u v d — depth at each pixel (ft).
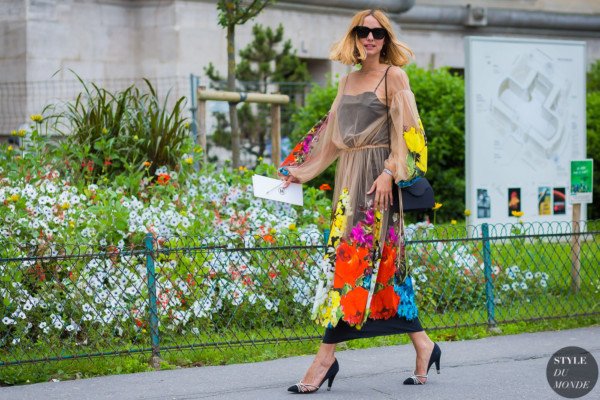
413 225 41.06
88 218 36.91
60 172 43.78
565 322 38.29
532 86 54.34
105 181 43.37
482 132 52.90
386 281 26.81
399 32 118.42
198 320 34.81
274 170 46.52
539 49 54.49
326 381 28.66
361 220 26.58
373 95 26.55
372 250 26.48
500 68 53.16
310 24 102.78
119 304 33.32
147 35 91.91
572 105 55.98
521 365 30.76
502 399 26.23
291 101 86.79
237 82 83.97
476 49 52.47
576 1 135.54
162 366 30.89
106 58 90.48
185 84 90.74
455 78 74.84
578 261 42.24
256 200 43.37
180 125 48.73
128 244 36.29
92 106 46.68
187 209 40.91
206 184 44.29
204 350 32.55
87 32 89.25
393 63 27.50
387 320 27.09
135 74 92.43
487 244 37.01
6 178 40.73
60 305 33.30
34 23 85.92
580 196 42.65
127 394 27.22
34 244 34.19
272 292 36.37
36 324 33.19
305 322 36.40
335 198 27.27
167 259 35.04
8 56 87.30
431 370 29.99
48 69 86.79
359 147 26.81
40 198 36.91
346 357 32.24
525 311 39.50
